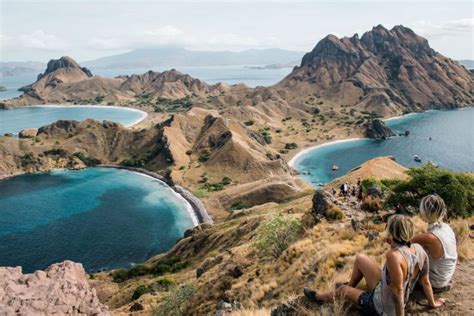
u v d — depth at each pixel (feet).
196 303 109.91
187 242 301.02
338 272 52.80
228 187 613.11
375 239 61.57
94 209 504.84
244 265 112.98
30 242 393.70
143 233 422.00
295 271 70.33
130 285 240.12
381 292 23.76
